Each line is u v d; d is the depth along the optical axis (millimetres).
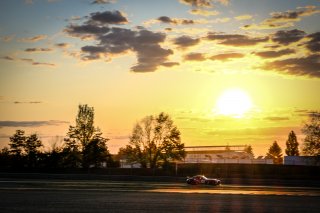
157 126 121375
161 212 34969
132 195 49906
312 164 111875
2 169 115125
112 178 96938
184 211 35969
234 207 39656
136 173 110438
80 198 45094
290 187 78750
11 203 39562
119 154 151625
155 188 64812
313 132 109750
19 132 119812
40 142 121062
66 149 119125
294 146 184500
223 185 82000
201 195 52281
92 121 120250
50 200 42562
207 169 109000
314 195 56219
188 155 150125
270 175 102812
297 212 37125
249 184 88312
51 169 113875
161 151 121188
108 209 36000
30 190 54969
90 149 118500
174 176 107000
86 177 97125
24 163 118250
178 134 121750
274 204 43094
